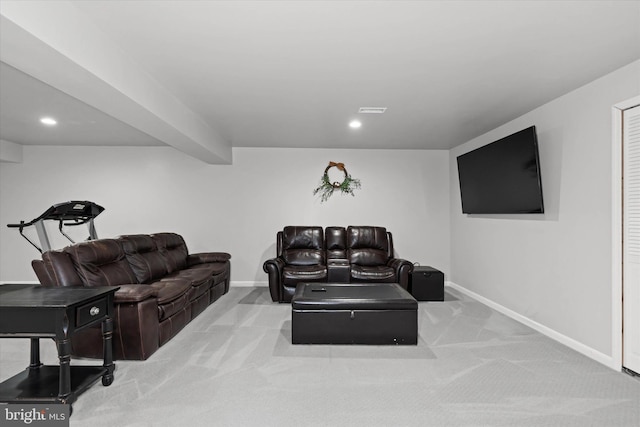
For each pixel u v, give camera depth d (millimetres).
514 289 4195
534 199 3639
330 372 2768
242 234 6094
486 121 4344
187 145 4320
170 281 3836
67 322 2102
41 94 3506
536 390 2484
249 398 2367
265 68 2779
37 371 2559
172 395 2400
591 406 2277
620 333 2799
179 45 2406
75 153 6098
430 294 5027
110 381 2549
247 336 3594
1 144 5648
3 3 1544
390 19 2084
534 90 3266
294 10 1992
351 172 6145
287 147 6078
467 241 5480
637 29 2197
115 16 2066
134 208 6094
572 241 3268
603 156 2922
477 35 2275
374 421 2111
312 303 3338
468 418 2146
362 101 3590
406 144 5770
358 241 5590
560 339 3412
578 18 2076
